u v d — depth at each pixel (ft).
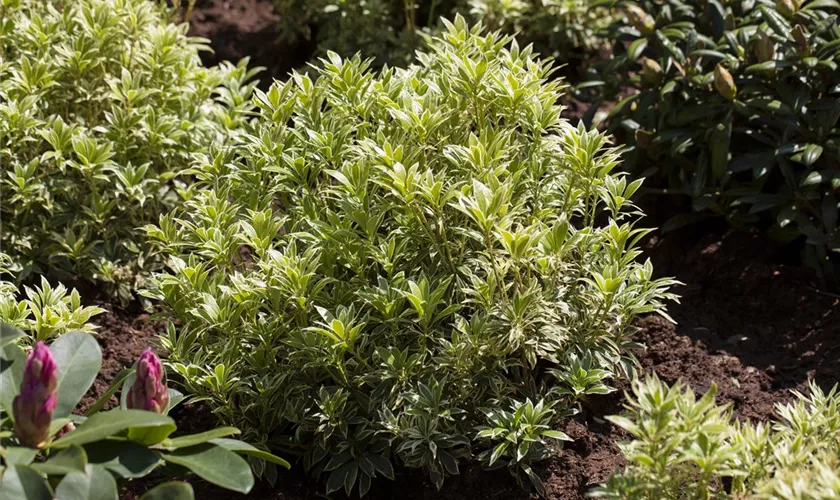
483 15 7.40
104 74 6.22
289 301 5.12
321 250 5.20
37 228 5.98
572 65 7.76
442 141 5.26
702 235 6.33
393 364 5.01
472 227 5.25
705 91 6.26
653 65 6.25
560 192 5.37
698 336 5.80
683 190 6.21
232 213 5.38
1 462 4.63
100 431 4.45
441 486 5.07
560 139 5.31
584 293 5.23
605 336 5.23
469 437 5.15
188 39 6.64
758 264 6.09
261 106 5.59
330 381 5.26
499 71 5.32
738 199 6.05
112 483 4.43
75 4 6.52
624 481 4.64
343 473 5.10
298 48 8.27
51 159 6.05
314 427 5.14
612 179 5.27
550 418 5.08
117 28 6.29
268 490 5.17
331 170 5.25
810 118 5.93
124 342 5.81
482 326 4.98
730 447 4.60
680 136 6.16
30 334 5.57
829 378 5.58
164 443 4.62
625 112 6.54
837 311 5.86
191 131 6.26
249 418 5.21
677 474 4.79
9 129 5.84
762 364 5.67
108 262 5.96
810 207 5.98
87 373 4.73
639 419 4.58
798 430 4.95
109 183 6.14
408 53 7.45
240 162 6.02
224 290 5.09
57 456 4.40
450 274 5.19
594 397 5.43
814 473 4.66
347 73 5.43
